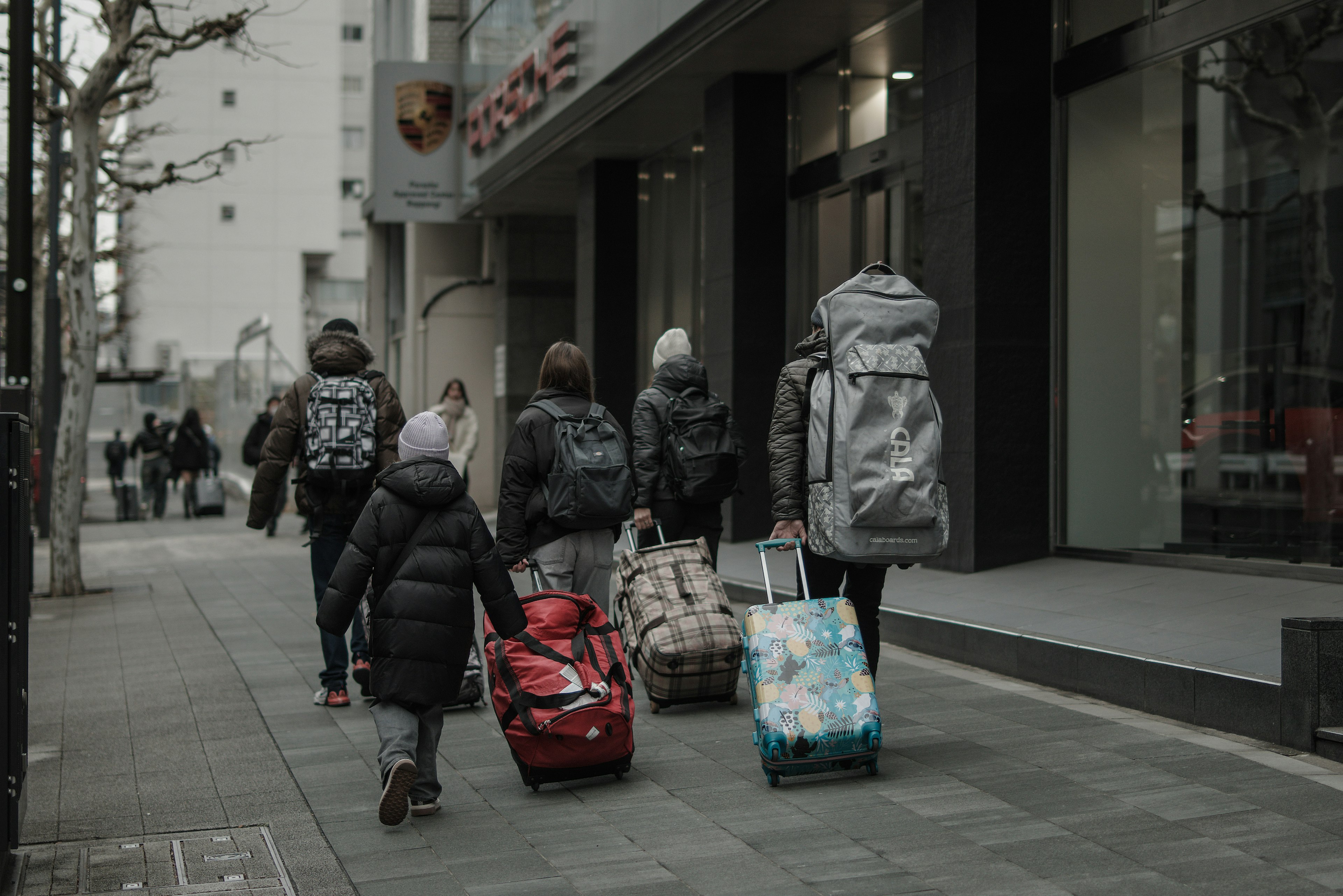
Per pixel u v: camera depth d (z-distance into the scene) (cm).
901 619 821
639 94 1438
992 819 451
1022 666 705
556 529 600
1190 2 907
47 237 2247
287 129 7094
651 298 1777
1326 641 520
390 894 407
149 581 1338
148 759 595
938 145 1019
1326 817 436
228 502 2920
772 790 504
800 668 511
